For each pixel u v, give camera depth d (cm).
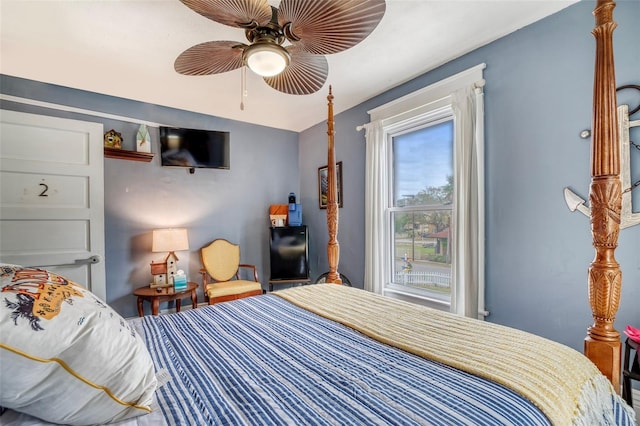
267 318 151
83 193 269
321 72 193
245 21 145
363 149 331
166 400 79
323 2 129
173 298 291
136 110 317
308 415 72
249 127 396
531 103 198
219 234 370
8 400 60
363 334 128
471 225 223
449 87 243
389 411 73
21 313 62
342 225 359
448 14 187
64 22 189
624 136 163
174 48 219
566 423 74
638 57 159
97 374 67
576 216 179
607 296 105
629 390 143
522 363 95
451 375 90
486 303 221
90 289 271
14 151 241
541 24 193
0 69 246
